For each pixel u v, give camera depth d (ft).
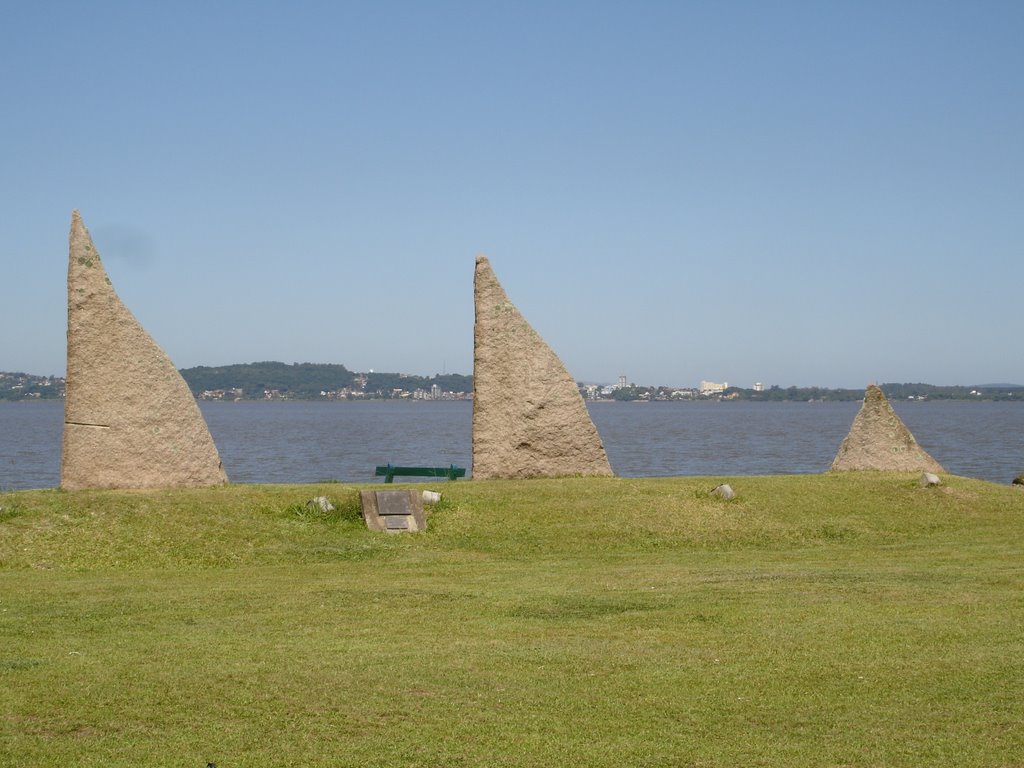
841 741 31.30
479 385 88.89
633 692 36.22
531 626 46.42
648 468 190.70
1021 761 29.53
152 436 78.38
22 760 29.84
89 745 31.04
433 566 64.18
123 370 77.92
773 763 29.60
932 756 29.99
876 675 37.81
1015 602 50.31
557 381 89.97
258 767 29.40
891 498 83.30
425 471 93.66
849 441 99.40
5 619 48.01
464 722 33.09
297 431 375.25
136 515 70.44
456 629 45.85
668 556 68.23
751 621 46.78
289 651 41.73
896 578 57.88
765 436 339.77
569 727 32.68
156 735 31.91
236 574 61.41
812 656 40.52
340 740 31.50
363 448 261.44
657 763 29.71
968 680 36.99
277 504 75.05
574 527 73.97
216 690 36.24
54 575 60.75
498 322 89.25
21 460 214.07
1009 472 175.32
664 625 46.32
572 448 89.81
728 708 34.50
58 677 37.68
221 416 618.44
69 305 77.10
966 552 68.49
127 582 58.29
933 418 577.43
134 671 38.55
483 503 77.77
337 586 56.95
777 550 70.85
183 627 46.39
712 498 80.33
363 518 74.02
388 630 45.70
